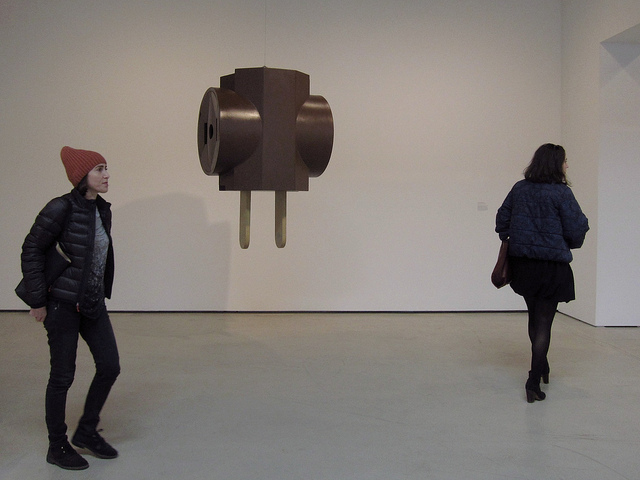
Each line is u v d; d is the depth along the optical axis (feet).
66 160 8.70
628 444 9.80
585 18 18.80
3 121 19.71
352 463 9.07
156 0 19.77
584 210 19.03
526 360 14.78
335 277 20.45
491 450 9.56
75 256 8.63
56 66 19.71
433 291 20.66
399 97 20.33
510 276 12.23
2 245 19.92
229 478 8.56
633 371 13.83
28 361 14.28
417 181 20.47
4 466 8.87
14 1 19.54
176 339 16.65
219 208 20.12
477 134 20.52
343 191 20.34
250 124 8.73
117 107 19.85
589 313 18.85
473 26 20.36
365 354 15.28
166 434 10.11
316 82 20.18
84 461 8.85
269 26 20.04
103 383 9.12
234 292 20.31
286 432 10.24
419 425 10.58
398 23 20.22
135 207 20.01
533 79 20.56
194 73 19.94
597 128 18.16
